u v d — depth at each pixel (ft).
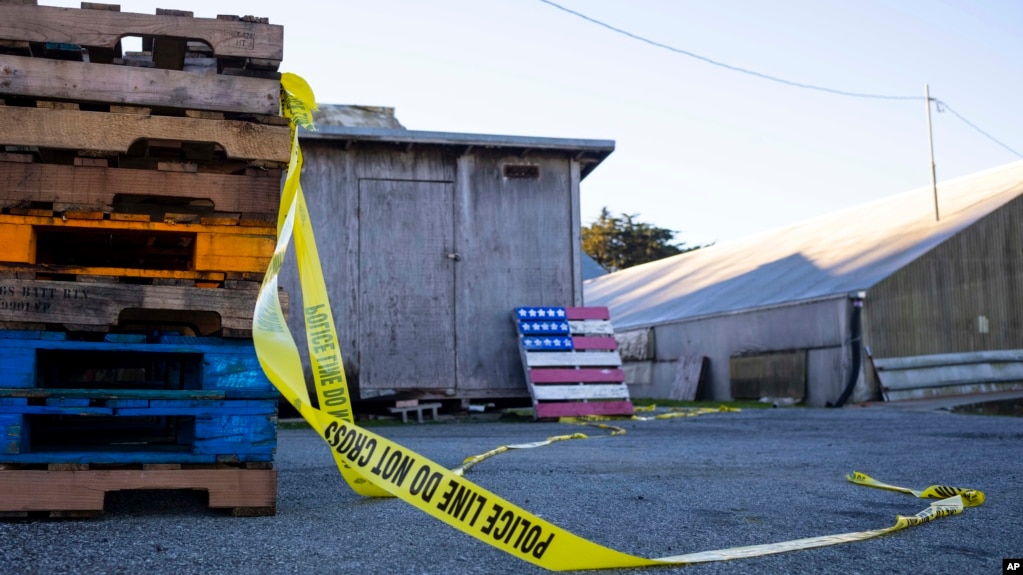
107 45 12.12
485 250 43.24
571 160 44.78
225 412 12.18
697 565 9.80
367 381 41.01
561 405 40.42
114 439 14.20
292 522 11.76
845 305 62.54
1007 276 67.87
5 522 11.24
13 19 11.85
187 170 12.36
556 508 13.53
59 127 11.83
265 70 13.00
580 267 44.16
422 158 43.16
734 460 21.42
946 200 77.46
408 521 11.96
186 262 16.15
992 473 18.95
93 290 11.72
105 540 10.28
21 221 11.67
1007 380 66.03
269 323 11.73
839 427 34.78
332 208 41.83
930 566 9.96
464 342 42.37
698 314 79.82
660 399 76.64
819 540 11.20
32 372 11.55
